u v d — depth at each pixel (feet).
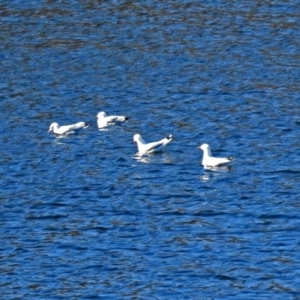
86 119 203.31
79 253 145.28
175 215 157.07
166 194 165.37
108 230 152.46
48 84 222.28
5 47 244.83
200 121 199.52
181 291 133.90
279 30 251.19
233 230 151.23
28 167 179.11
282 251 143.84
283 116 200.44
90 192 167.22
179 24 256.73
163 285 135.54
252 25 254.47
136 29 254.06
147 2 271.49
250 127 195.52
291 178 170.81
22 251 146.30
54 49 243.19
